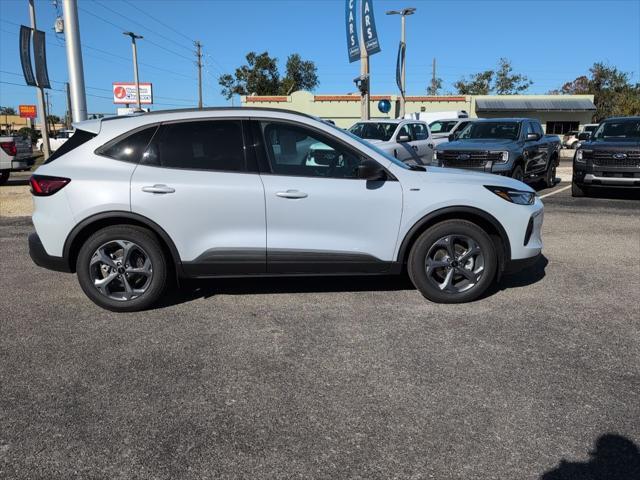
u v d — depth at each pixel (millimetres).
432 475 2643
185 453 2824
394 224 4754
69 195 4547
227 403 3301
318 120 4805
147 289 4738
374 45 18781
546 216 9695
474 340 4172
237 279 5754
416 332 4328
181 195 4559
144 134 4680
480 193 4824
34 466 2727
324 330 4383
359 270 4836
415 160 14539
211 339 4227
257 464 2734
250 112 4746
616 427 3023
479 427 3029
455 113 24547
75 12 10852
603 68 57031
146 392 3434
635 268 6207
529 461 2742
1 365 3805
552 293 5289
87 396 3389
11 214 10336
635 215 9773
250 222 4633
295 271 4770
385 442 2904
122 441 2928
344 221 4703
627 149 10961
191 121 4703
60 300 5152
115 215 4562
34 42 17047
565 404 3260
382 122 14570
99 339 4238
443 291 4938
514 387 3457
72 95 11109
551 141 13609
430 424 3062
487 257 4879
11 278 5895
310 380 3574
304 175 4695
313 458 2777
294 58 55938
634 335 4250
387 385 3498
